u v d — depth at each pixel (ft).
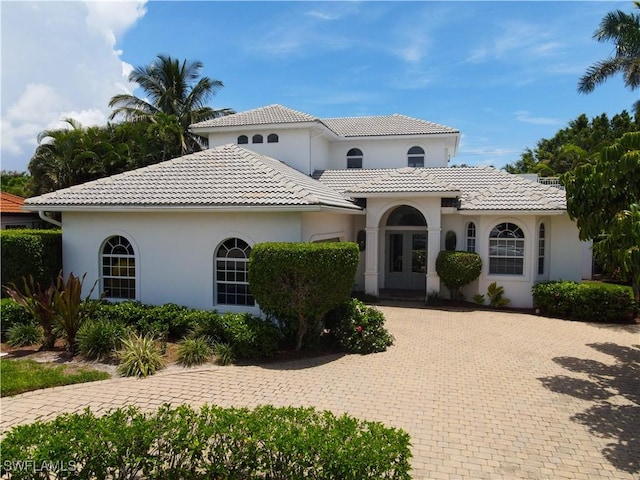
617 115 135.03
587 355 34.65
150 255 42.24
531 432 21.54
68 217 44.45
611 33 73.15
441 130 74.02
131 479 15.31
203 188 41.16
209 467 14.87
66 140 89.86
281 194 38.22
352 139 76.54
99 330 32.35
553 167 127.65
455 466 18.42
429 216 55.42
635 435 21.35
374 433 15.42
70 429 15.44
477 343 37.96
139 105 115.96
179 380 28.02
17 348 34.09
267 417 16.25
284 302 32.19
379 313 37.83
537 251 54.24
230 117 73.26
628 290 46.60
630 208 23.99
